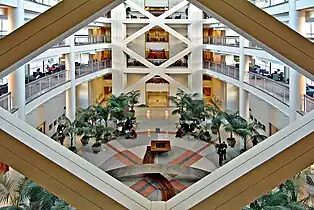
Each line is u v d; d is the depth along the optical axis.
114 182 1.34
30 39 1.27
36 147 1.30
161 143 12.41
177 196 1.32
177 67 18.41
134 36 17.84
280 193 4.72
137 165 10.77
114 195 1.27
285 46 1.28
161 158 11.77
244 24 1.29
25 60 1.41
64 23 1.28
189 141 13.80
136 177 10.04
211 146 13.12
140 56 18.05
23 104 8.79
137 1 19.17
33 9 9.71
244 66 13.49
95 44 16.22
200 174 10.33
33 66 15.94
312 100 8.42
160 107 19.81
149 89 19.77
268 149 1.34
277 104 10.13
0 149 1.21
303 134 1.26
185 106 14.85
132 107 16.41
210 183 1.34
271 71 16.12
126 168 10.54
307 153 1.22
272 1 12.15
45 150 1.32
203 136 13.87
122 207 1.22
